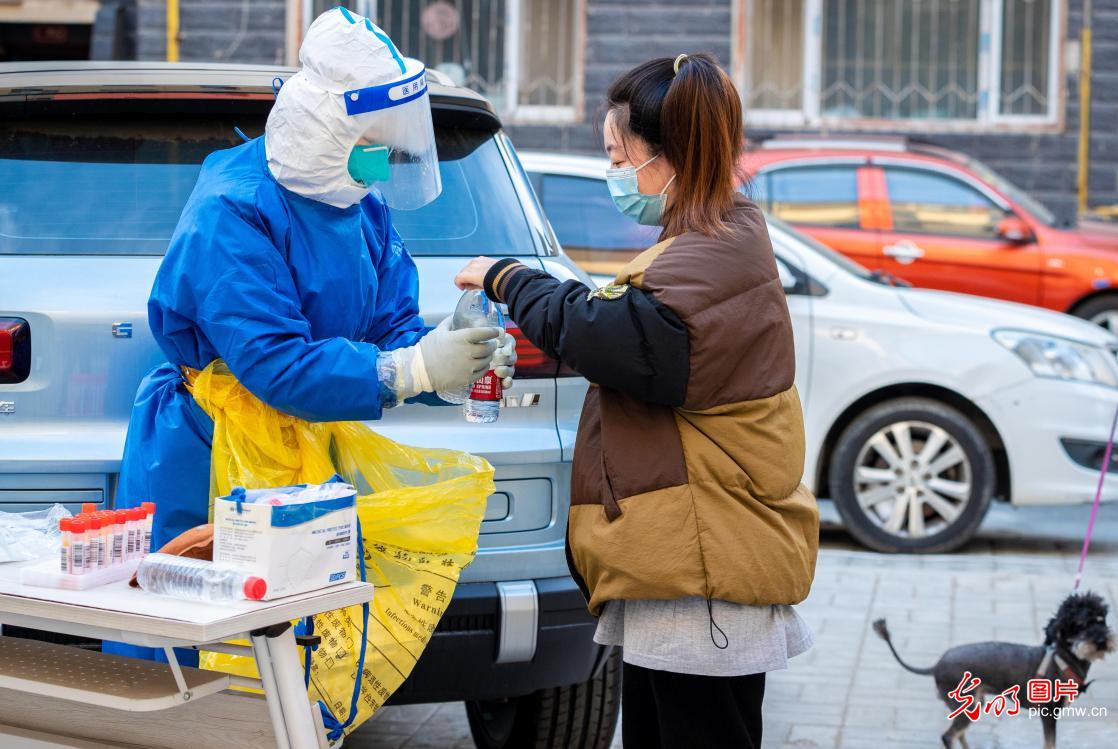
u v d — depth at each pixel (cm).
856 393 859
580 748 488
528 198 484
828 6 1569
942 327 858
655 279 318
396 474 375
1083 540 918
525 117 1573
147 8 1547
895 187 1270
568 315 320
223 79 446
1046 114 1566
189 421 363
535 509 427
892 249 1250
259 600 296
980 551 879
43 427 402
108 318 405
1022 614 718
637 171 334
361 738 555
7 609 307
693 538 323
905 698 594
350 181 348
